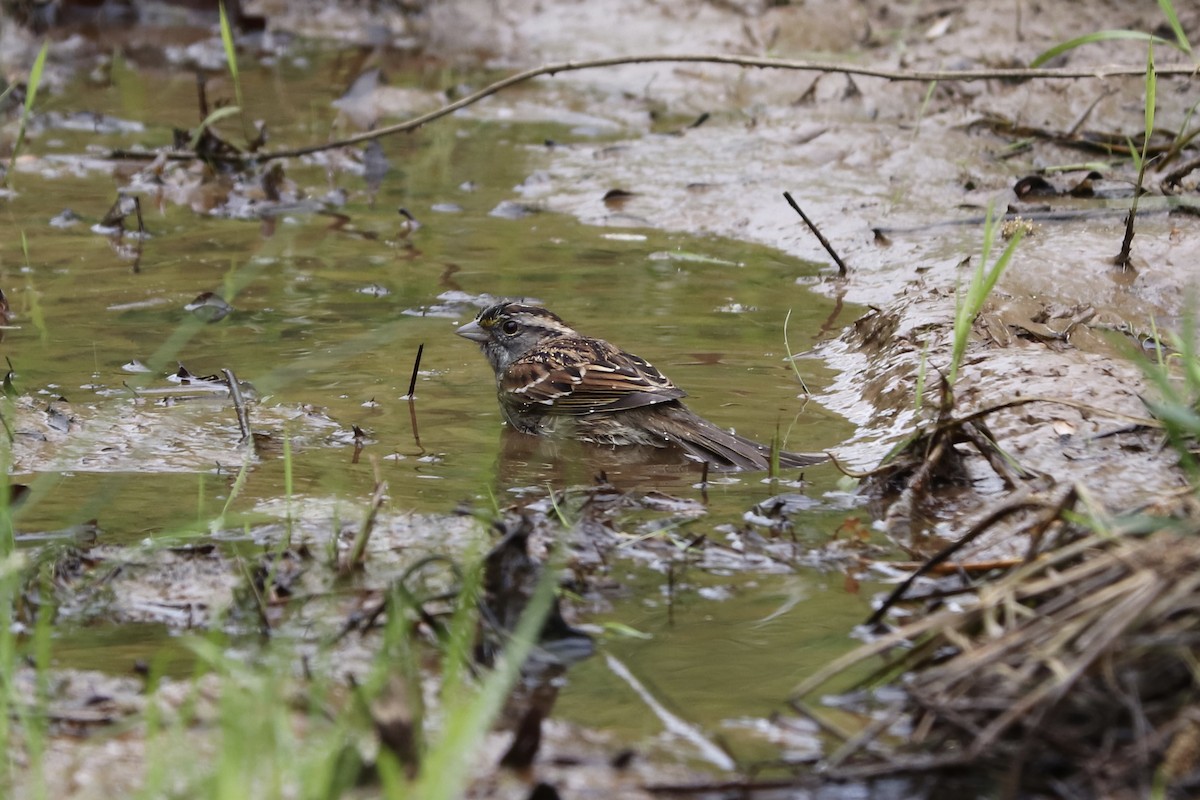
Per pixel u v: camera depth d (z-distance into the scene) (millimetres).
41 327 13047
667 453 10969
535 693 7012
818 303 13961
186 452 10383
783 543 8859
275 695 6516
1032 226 14367
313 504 9352
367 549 8586
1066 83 19688
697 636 7617
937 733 6406
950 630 6621
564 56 23766
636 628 7723
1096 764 5984
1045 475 9508
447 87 22359
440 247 15805
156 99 22094
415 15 26750
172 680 7082
